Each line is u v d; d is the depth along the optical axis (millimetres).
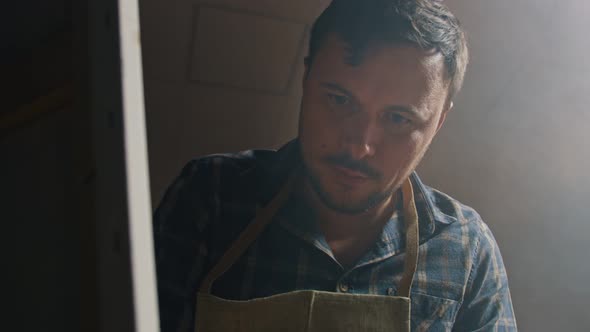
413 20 1463
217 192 1538
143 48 1733
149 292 517
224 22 1713
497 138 1995
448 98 1560
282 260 1529
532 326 2152
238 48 1769
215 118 1866
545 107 1988
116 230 526
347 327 1478
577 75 1923
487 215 2070
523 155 2027
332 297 1480
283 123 1906
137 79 541
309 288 1522
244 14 1705
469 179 2025
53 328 587
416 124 1529
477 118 1972
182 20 1706
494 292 1633
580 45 1886
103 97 550
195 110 1846
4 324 648
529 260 2119
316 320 1473
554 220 2090
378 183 1548
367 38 1478
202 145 1891
